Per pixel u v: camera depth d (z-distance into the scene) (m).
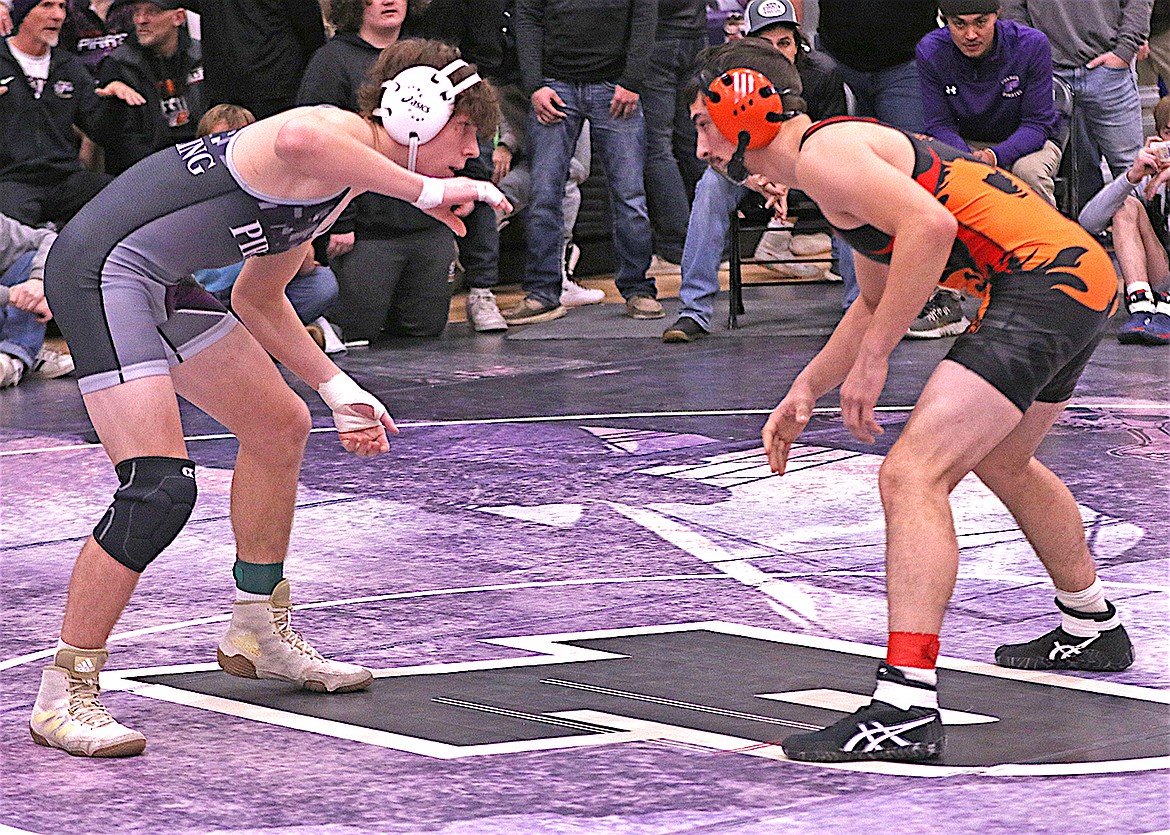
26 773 5.07
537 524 8.52
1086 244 5.27
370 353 14.79
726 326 15.79
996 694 5.69
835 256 18.55
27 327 13.83
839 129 5.10
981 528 8.14
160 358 5.30
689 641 6.45
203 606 7.16
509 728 5.43
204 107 16.39
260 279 5.67
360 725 5.51
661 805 4.65
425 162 5.32
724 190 14.90
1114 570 7.24
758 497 8.97
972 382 5.08
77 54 16.03
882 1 14.79
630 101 15.52
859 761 5.00
